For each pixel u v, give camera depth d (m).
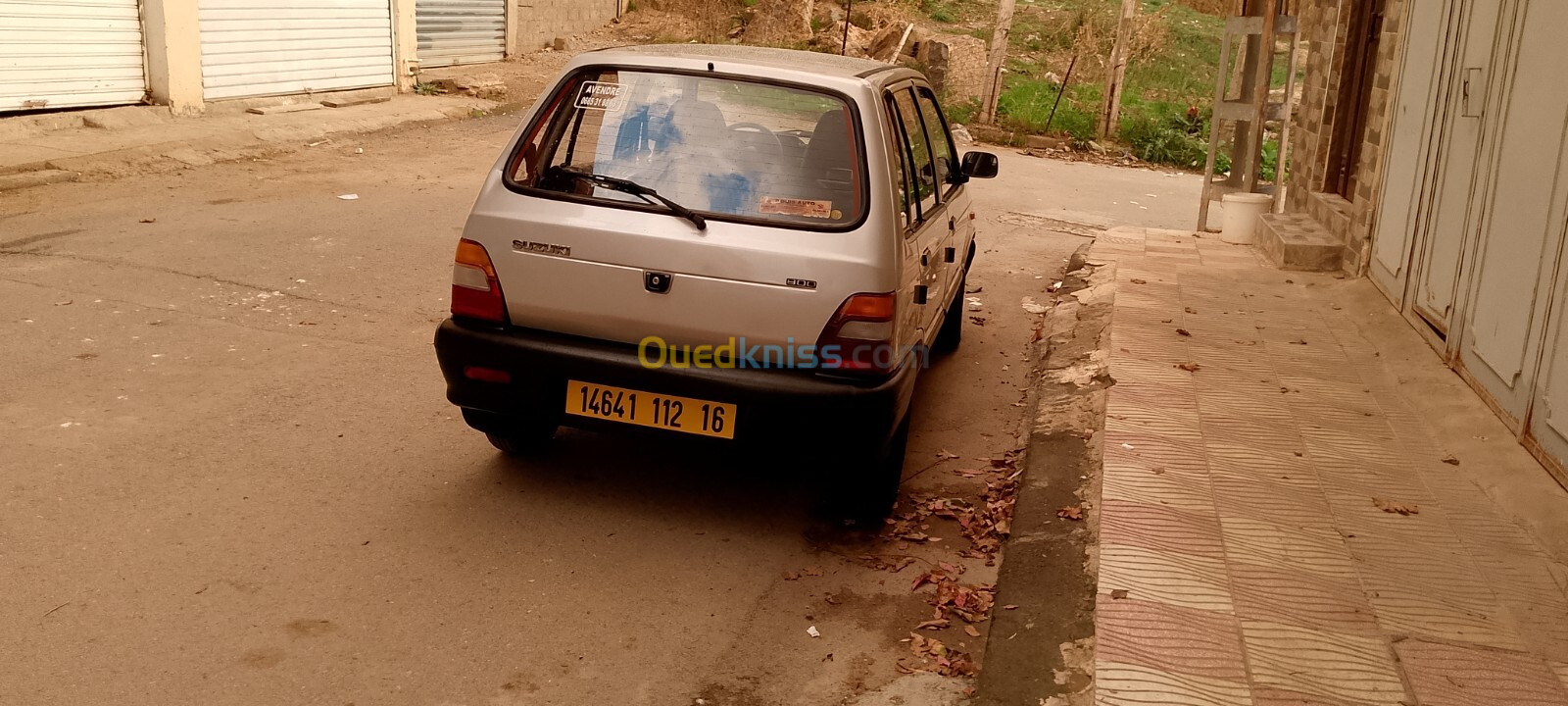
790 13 23.08
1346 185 9.99
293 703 3.18
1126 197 14.84
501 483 4.71
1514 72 5.75
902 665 3.60
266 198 9.95
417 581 3.89
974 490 5.09
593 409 4.23
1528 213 5.36
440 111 15.28
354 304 7.07
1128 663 3.37
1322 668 3.42
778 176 4.23
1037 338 7.72
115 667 3.28
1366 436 5.41
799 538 4.46
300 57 14.55
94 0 11.83
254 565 3.91
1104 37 24.48
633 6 24.78
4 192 9.45
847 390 4.05
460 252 4.35
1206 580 3.90
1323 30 10.50
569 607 3.81
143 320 6.44
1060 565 4.15
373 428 5.20
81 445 4.76
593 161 4.36
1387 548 4.25
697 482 4.89
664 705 3.31
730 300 4.09
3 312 6.37
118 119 12.06
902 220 4.37
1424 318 6.88
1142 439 5.18
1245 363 6.49
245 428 5.07
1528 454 5.09
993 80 19.33
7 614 3.50
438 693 3.28
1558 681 3.44
